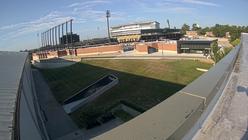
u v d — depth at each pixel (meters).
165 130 2.43
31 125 13.32
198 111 3.16
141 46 77.81
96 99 37.81
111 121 28.36
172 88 38.84
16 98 8.34
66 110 35.50
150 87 39.84
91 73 56.91
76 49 92.81
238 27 104.44
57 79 60.03
